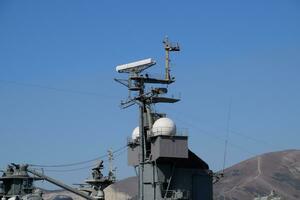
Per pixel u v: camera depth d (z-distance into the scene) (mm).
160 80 67438
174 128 62531
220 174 67500
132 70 66688
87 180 71625
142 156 65250
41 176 67000
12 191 65750
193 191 65312
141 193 64500
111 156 72062
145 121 65938
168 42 68625
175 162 63375
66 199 66250
